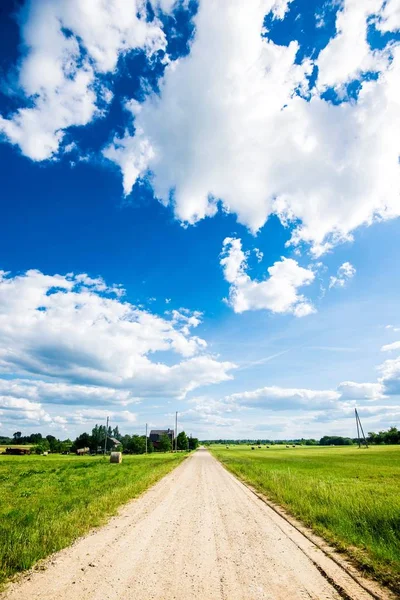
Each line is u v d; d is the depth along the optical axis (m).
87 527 8.84
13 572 5.71
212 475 25.02
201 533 8.37
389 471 29.89
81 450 97.94
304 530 8.68
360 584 5.27
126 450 101.69
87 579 5.43
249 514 10.77
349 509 9.77
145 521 9.70
